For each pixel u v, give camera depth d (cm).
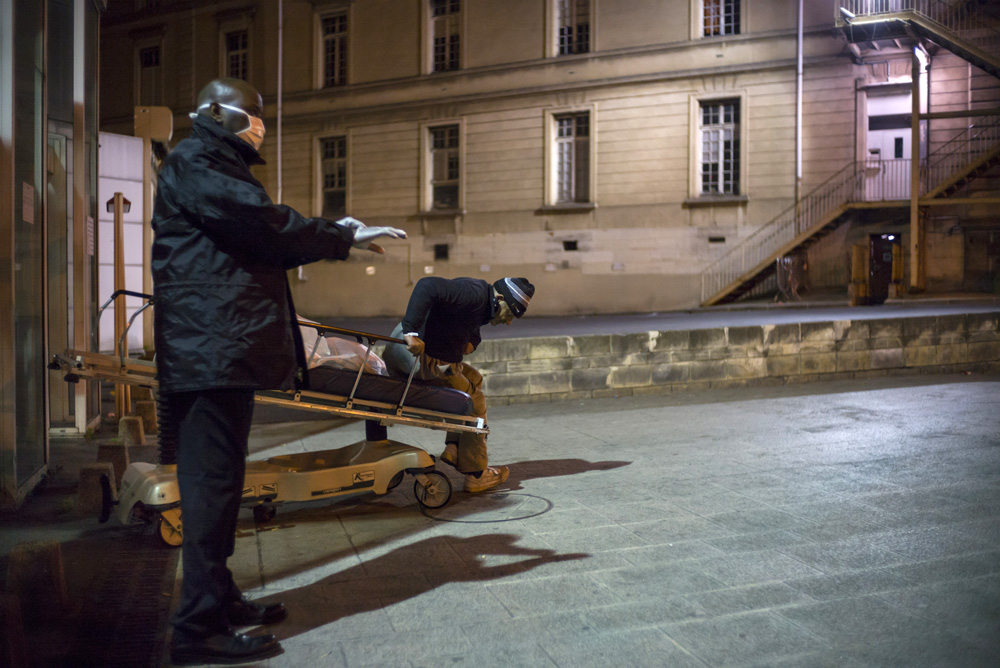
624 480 507
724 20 2428
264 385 261
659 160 2502
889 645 264
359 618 296
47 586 289
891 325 1017
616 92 2553
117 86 3400
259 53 3119
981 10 2128
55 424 658
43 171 495
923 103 2200
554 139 2673
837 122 2273
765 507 436
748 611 296
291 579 340
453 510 446
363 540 394
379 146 2933
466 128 2783
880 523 401
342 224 283
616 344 894
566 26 2647
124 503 385
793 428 670
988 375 1020
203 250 255
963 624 279
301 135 3067
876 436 624
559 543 382
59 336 594
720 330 936
